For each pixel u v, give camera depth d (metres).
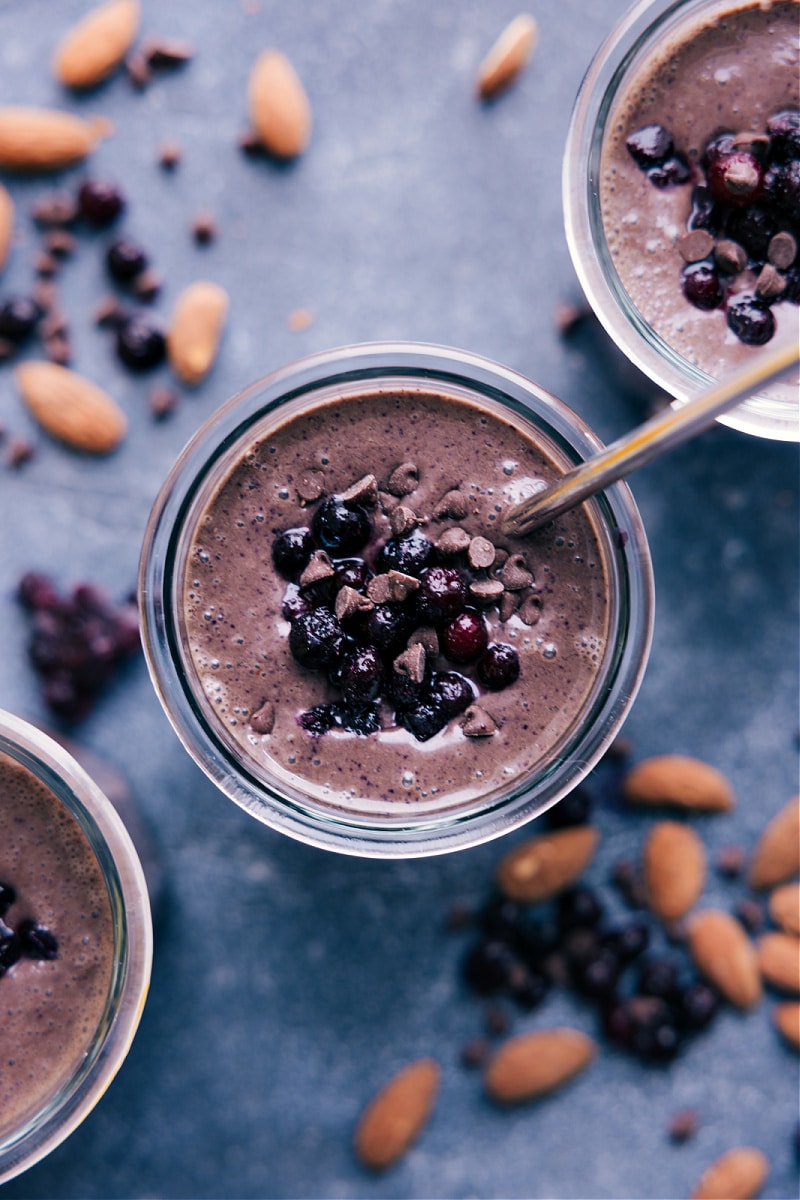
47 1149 0.35
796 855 0.39
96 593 0.38
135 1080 0.38
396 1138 0.38
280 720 0.34
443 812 0.34
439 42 0.38
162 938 0.38
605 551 0.35
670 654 0.39
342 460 0.34
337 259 0.38
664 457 0.39
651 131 0.36
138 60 0.38
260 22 0.38
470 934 0.39
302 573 0.34
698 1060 0.39
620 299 0.36
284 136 0.38
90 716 0.38
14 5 0.38
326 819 0.34
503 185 0.38
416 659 0.33
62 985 0.35
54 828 0.35
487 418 0.35
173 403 0.38
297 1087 0.38
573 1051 0.39
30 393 0.38
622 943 0.38
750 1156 0.39
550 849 0.38
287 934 0.38
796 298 0.36
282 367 0.35
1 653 0.38
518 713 0.35
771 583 0.39
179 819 0.38
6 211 0.38
